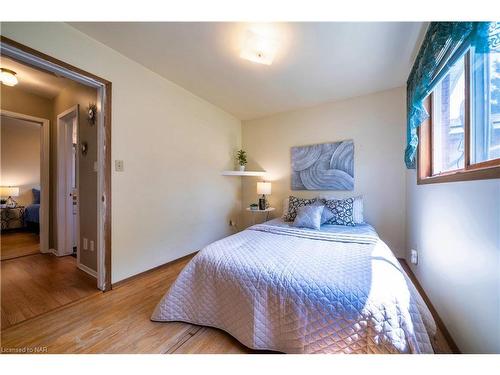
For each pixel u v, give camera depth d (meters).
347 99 3.07
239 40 1.87
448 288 1.38
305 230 2.23
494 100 1.06
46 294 1.93
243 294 1.31
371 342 0.99
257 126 3.88
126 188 2.17
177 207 2.76
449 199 1.37
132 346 1.31
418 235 2.10
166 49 2.01
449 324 1.35
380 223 2.87
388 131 2.82
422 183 1.94
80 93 2.51
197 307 1.50
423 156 2.02
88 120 2.40
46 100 3.01
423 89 1.65
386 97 2.82
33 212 4.26
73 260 2.77
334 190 3.16
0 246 3.40
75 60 1.77
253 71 2.38
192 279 1.56
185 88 2.82
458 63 1.45
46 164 3.02
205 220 3.23
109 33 1.81
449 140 1.62
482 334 1.00
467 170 1.20
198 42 1.90
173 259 2.70
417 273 2.14
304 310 1.14
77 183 2.53
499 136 1.03
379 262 1.37
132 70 2.20
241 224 4.07
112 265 2.04
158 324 1.52
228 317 1.38
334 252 1.58
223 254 1.56
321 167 3.25
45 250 3.04
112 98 2.04
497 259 0.90
